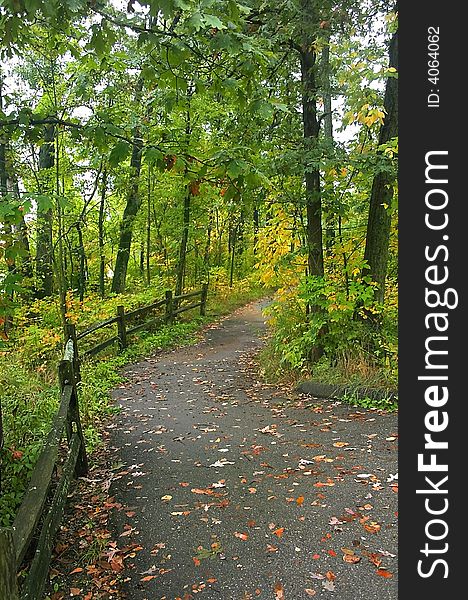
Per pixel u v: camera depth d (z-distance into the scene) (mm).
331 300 6988
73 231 14125
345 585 2887
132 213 14281
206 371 8836
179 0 2439
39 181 9398
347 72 6277
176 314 13094
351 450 4844
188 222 14188
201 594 2883
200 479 4406
